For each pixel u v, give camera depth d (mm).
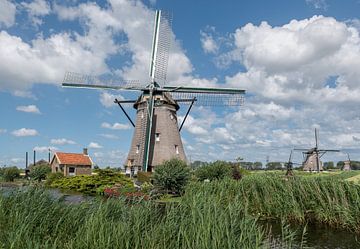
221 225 8031
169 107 39938
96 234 7938
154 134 39094
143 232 8422
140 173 35000
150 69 39562
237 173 31125
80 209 10172
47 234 9242
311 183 16766
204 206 9109
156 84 39625
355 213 14625
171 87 39812
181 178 24516
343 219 14828
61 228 9523
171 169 24969
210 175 29031
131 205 10352
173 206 9828
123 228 8102
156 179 25094
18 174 49500
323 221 15672
